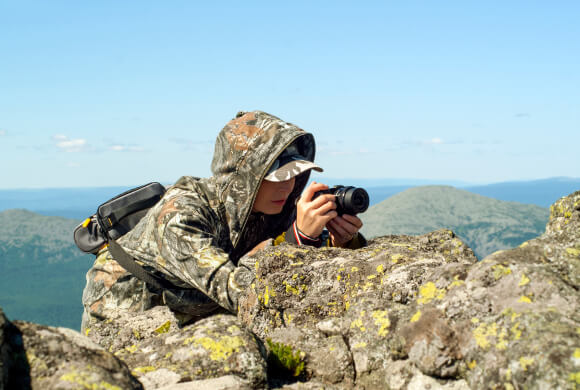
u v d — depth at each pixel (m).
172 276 3.48
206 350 2.38
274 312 2.89
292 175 3.42
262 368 2.36
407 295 2.52
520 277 2.09
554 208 2.79
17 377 1.77
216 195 3.66
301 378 2.55
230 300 3.08
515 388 1.73
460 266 2.36
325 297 2.82
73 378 1.78
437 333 2.09
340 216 3.58
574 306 1.91
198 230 3.30
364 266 2.84
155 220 3.47
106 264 3.79
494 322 2.00
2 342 1.79
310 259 3.03
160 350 2.47
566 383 1.58
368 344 2.40
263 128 3.59
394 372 2.21
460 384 2.02
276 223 4.25
